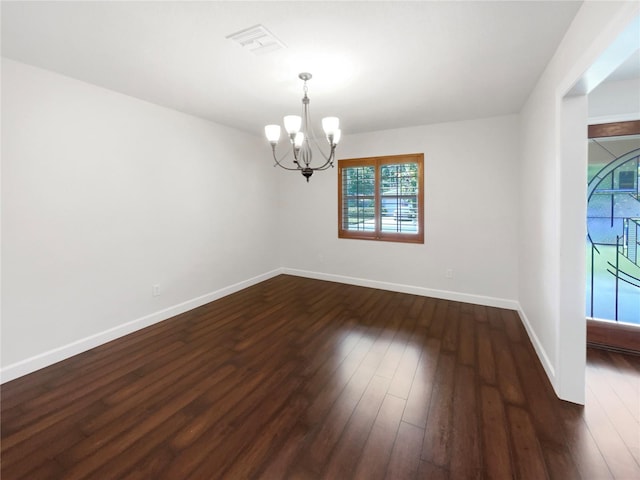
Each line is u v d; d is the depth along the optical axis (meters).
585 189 1.94
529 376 2.29
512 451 1.61
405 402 2.01
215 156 4.04
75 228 2.67
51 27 1.84
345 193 4.78
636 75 2.54
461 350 2.71
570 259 1.98
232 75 2.51
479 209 3.83
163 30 1.87
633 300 2.64
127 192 3.05
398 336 3.00
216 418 1.88
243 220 4.57
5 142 2.25
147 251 3.26
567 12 1.69
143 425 1.82
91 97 2.73
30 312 2.41
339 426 1.80
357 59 2.23
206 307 3.84
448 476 1.47
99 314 2.86
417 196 4.20
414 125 4.08
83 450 1.63
